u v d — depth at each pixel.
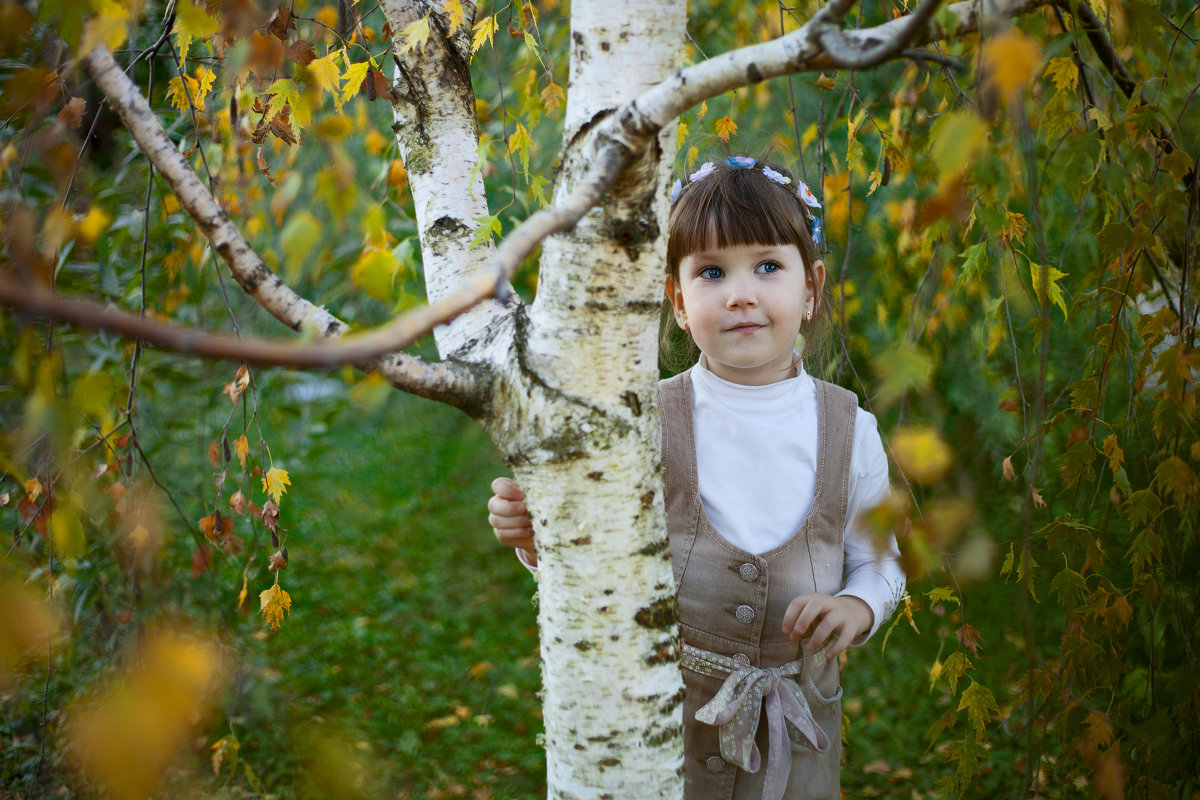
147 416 2.23
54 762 1.92
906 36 0.65
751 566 1.34
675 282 1.46
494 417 0.95
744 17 2.27
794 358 1.47
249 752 2.30
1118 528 2.32
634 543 0.93
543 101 1.92
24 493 1.51
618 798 0.93
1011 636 3.12
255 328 2.52
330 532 5.08
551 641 0.96
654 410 0.95
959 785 1.51
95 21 0.90
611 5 0.84
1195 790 1.30
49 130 1.40
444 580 4.56
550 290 0.90
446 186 1.18
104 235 1.79
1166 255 1.42
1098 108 1.40
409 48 1.18
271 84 1.30
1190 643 1.34
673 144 0.86
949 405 2.51
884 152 1.74
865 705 3.15
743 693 1.32
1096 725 1.28
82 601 1.95
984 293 1.66
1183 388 1.17
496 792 2.85
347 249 2.01
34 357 1.16
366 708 3.28
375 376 0.90
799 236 1.38
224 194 1.89
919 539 0.81
